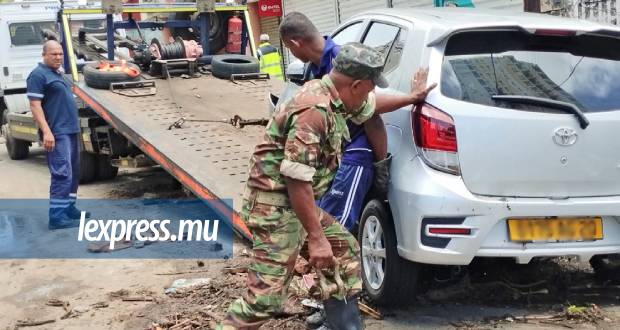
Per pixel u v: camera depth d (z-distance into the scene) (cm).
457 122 378
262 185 302
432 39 402
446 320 409
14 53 1357
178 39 902
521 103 383
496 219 374
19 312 467
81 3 863
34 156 1255
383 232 412
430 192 376
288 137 287
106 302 475
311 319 402
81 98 816
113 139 829
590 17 803
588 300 438
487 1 1038
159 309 451
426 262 382
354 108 305
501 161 379
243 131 699
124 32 1083
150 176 960
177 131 681
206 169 597
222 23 961
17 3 1349
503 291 456
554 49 406
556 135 382
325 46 431
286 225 303
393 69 441
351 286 332
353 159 409
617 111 394
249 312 309
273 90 845
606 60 411
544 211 379
